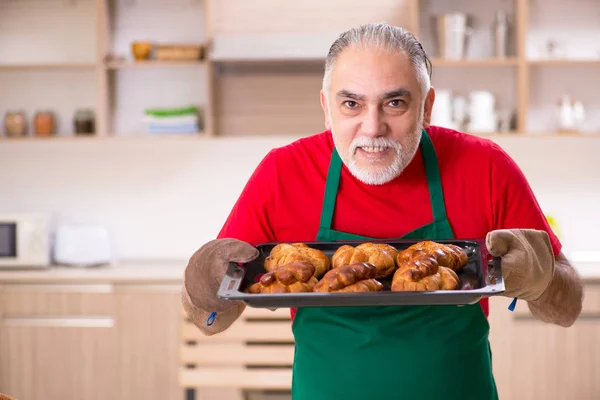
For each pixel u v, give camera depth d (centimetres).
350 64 142
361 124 143
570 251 420
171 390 371
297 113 415
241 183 426
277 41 376
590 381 364
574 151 419
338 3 402
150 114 394
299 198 164
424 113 156
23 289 373
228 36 379
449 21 387
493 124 391
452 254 142
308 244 154
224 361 364
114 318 372
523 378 365
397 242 154
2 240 383
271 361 363
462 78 409
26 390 375
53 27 418
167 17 413
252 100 415
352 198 162
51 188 428
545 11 411
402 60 142
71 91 419
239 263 145
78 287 372
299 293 126
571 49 411
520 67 388
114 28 413
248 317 363
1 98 420
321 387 157
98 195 428
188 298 149
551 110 413
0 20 418
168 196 427
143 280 371
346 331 155
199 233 429
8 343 374
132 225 428
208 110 391
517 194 162
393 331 154
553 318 160
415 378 153
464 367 154
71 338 373
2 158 427
